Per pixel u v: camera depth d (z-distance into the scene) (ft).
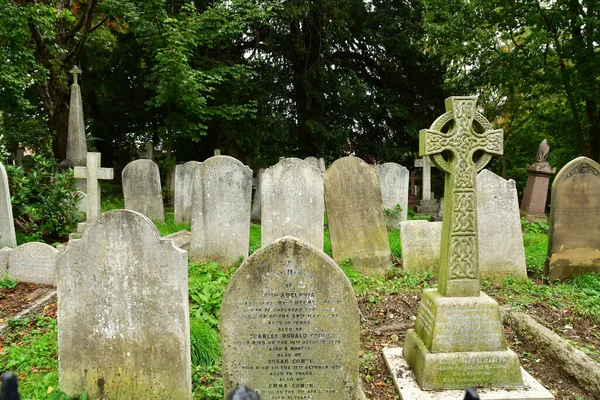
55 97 51.37
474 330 12.84
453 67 65.87
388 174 36.58
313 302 10.96
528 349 15.57
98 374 12.07
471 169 13.16
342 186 25.27
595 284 21.58
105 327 11.92
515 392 12.34
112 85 62.75
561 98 57.52
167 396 12.01
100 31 61.87
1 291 19.56
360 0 61.11
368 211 25.08
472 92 64.34
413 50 63.72
